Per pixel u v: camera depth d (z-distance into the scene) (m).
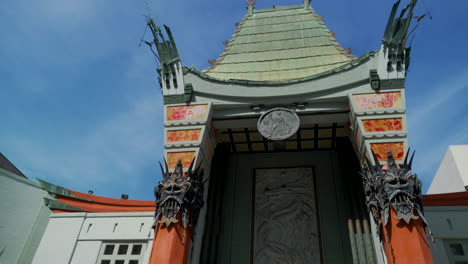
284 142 18.02
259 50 19.61
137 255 15.43
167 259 12.61
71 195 18.50
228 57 19.55
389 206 12.38
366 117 14.34
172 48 17.02
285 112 15.35
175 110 16.09
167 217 13.45
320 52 18.52
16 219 16.69
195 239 14.52
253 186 17.69
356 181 15.65
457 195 15.09
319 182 17.27
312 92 15.34
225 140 18.11
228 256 15.62
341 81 15.23
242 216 16.77
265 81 15.92
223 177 17.44
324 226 15.88
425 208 14.91
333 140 17.72
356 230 14.58
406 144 13.64
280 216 16.58
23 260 16.00
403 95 14.52
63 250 15.98
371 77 14.86
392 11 14.99
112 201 18.53
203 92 16.20
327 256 15.05
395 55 14.97
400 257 11.52
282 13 22.59
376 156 13.58
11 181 17.11
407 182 12.50
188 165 14.88
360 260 13.81
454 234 14.09
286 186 17.45
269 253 15.58
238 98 15.91
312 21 21.14
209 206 16.14
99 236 16.22
